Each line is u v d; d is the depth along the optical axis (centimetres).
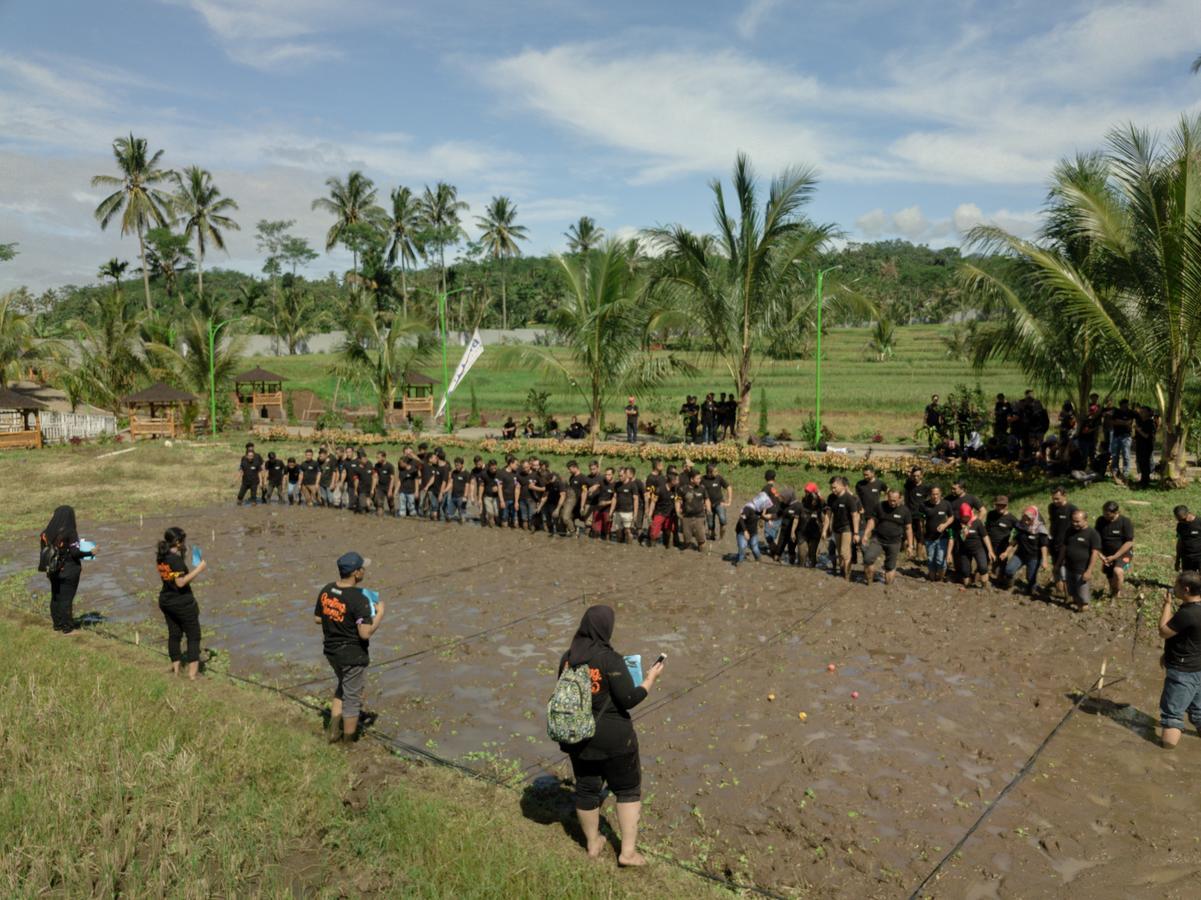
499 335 10194
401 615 1175
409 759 712
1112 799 645
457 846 548
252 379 4966
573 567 1465
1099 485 1830
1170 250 1582
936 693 866
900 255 18825
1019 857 566
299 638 1070
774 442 2745
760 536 1725
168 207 6875
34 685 827
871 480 1366
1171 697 729
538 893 492
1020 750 732
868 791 659
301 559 1548
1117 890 527
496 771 696
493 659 986
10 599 1275
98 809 591
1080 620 1111
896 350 8025
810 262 2616
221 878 521
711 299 2605
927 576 1345
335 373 4109
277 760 675
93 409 4428
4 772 656
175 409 4356
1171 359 1716
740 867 554
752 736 765
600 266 2655
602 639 534
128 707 779
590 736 513
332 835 566
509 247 9575
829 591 1277
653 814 626
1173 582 1222
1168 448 1755
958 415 2317
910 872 549
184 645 1042
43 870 500
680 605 1212
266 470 2258
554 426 3478
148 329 4941
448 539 1736
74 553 1086
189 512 2108
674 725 793
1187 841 584
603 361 2723
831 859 565
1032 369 1995
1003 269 2008
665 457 2570
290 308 9844
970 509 1280
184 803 599
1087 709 823
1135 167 1641
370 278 8425
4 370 4350
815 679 909
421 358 4100
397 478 2081
